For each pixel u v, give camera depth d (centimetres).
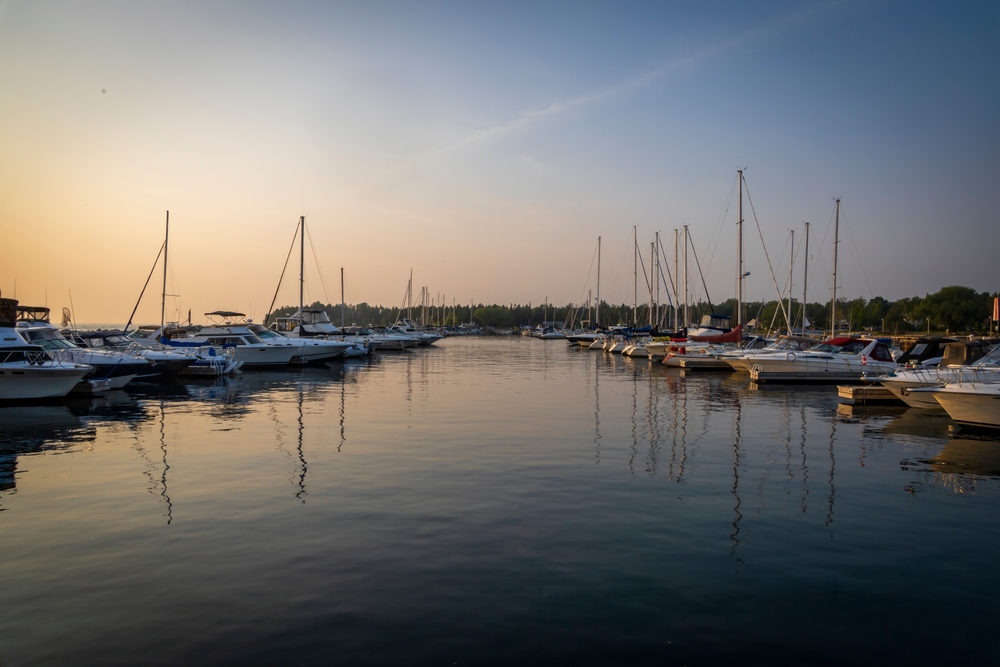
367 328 7825
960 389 1877
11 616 695
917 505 1124
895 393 2338
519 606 725
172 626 676
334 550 880
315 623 684
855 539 950
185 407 2269
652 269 7375
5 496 1118
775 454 1524
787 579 806
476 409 2255
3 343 2297
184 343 4056
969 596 768
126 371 2772
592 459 1445
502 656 627
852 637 672
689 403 2478
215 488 1176
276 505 1076
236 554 864
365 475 1278
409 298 10112
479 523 995
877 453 1548
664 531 969
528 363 5066
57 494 1132
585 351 7444
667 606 730
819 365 3262
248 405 2336
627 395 2753
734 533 966
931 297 9100
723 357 3862
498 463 1394
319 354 4709
